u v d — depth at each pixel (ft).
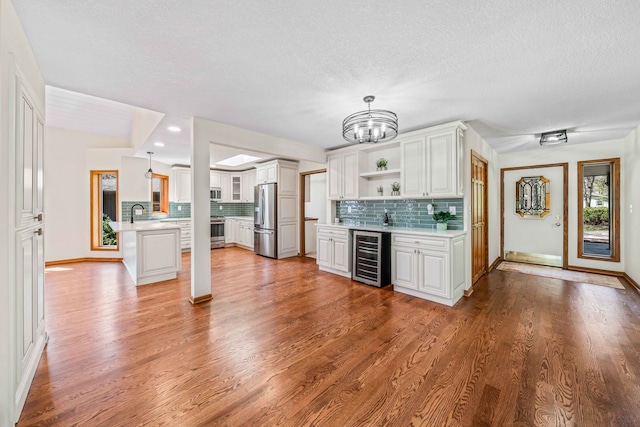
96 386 5.57
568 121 11.05
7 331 4.41
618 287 12.08
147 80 7.56
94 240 18.10
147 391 5.44
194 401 5.18
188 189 22.52
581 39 5.64
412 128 11.94
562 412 4.88
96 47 6.01
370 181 15.25
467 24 5.21
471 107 9.50
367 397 5.31
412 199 13.35
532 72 7.04
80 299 10.75
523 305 10.07
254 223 21.13
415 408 5.02
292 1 4.62
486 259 14.69
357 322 8.71
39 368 6.15
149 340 7.50
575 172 15.11
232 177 25.18
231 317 9.10
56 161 16.90
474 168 12.40
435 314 9.31
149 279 12.90
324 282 13.28
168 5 4.73
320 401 5.20
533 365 6.29
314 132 12.72
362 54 6.28
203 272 10.62
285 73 7.16
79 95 12.66
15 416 4.57
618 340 7.39
